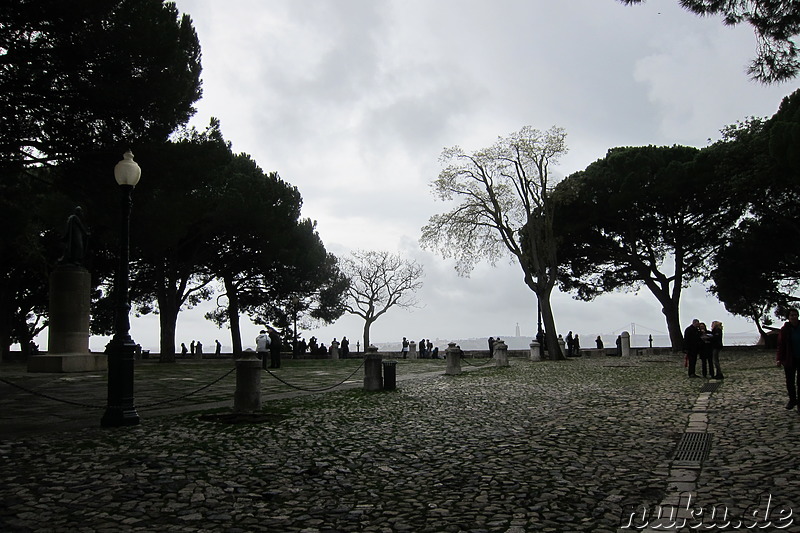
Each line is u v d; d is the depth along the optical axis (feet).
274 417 40.52
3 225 88.58
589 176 142.10
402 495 21.35
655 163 137.08
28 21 50.24
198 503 20.38
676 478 22.59
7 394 54.85
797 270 139.23
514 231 130.11
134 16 56.95
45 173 70.95
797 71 33.17
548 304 126.62
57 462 26.21
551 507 19.52
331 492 21.84
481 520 18.31
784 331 38.04
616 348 151.12
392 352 185.68
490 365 111.75
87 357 84.53
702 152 132.05
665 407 42.47
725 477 22.48
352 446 30.32
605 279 159.63
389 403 49.03
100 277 146.20
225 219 130.31
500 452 28.50
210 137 80.84
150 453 28.30
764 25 33.06
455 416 41.01
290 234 151.64
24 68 51.19
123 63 55.36
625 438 31.22
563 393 54.85
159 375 85.15
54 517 18.65
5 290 143.43
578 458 26.76
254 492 21.81
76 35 52.75
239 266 149.18
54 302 85.10
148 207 71.56
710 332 66.08
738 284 144.56
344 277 209.56
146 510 19.52
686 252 147.54
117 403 36.86
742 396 46.19
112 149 59.62
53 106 56.08
